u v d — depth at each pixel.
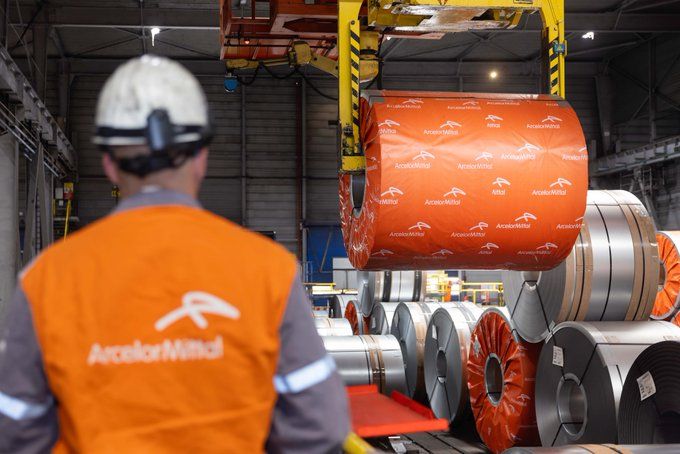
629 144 22.34
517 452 3.91
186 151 1.36
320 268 22.12
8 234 10.74
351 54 4.53
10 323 1.23
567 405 5.18
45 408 1.24
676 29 18.27
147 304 1.22
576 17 18.14
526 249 4.26
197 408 1.21
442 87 22.45
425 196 4.07
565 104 4.36
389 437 5.25
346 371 7.35
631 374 4.15
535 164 4.15
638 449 3.67
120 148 1.34
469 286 21.83
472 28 5.23
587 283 5.12
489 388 6.46
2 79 10.13
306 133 22.36
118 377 1.19
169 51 20.95
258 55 7.49
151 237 1.26
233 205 22.11
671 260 8.45
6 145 10.93
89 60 21.09
